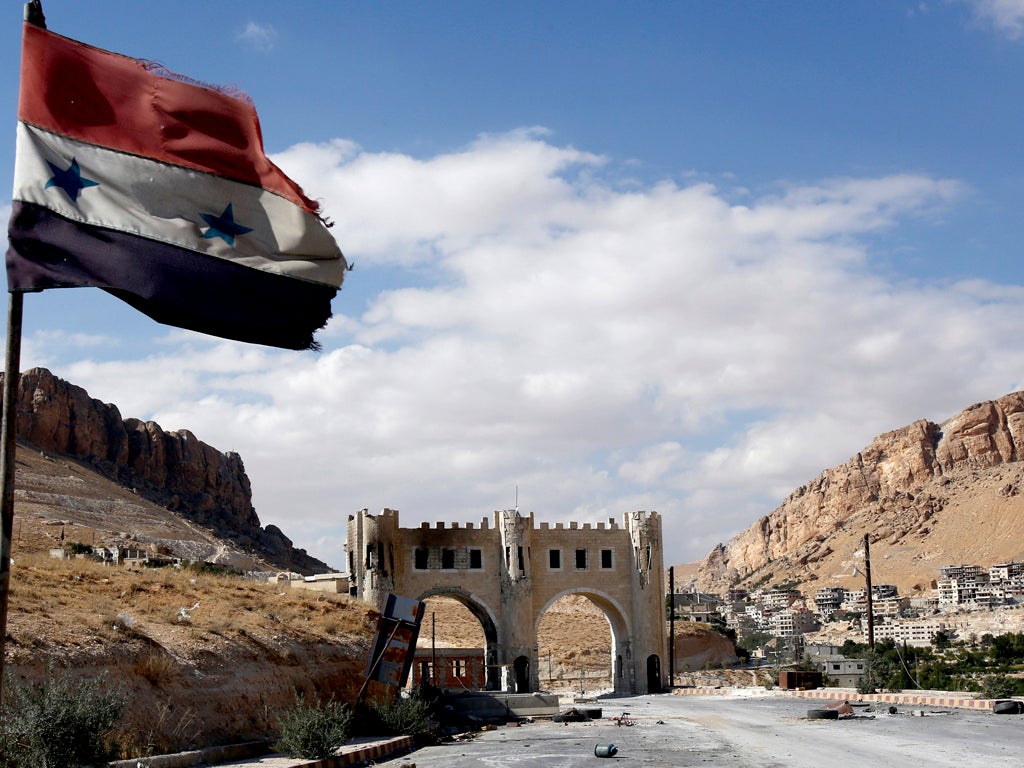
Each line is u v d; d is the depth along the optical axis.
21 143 15.85
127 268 15.91
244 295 16.67
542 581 88.06
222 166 17.00
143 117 16.72
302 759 31.03
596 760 33.22
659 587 89.50
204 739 31.30
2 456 15.00
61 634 30.20
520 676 85.00
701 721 50.47
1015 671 152.12
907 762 29.80
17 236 15.50
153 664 31.56
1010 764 28.83
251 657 38.31
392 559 84.12
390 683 41.69
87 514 190.25
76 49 16.48
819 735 39.84
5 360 15.20
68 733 22.03
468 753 36.91
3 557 14.80
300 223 17.28
